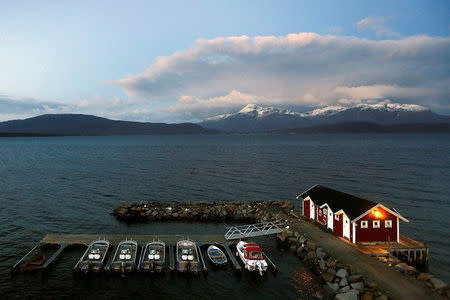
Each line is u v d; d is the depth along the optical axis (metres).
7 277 34.16
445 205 67.44
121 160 153.88
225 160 154.25
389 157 162.25
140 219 57.34
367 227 41.31
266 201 68.69
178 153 199.12
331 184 91.25
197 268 35.78
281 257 41.25
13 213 59.12
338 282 32.28
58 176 102.88
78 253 40.78
